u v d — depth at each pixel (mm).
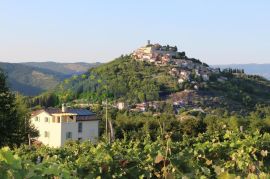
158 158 6984
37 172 4629
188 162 7031
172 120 43812
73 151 13672
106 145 9922
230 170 8758
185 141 11695
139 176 7723
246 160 8742
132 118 52094
